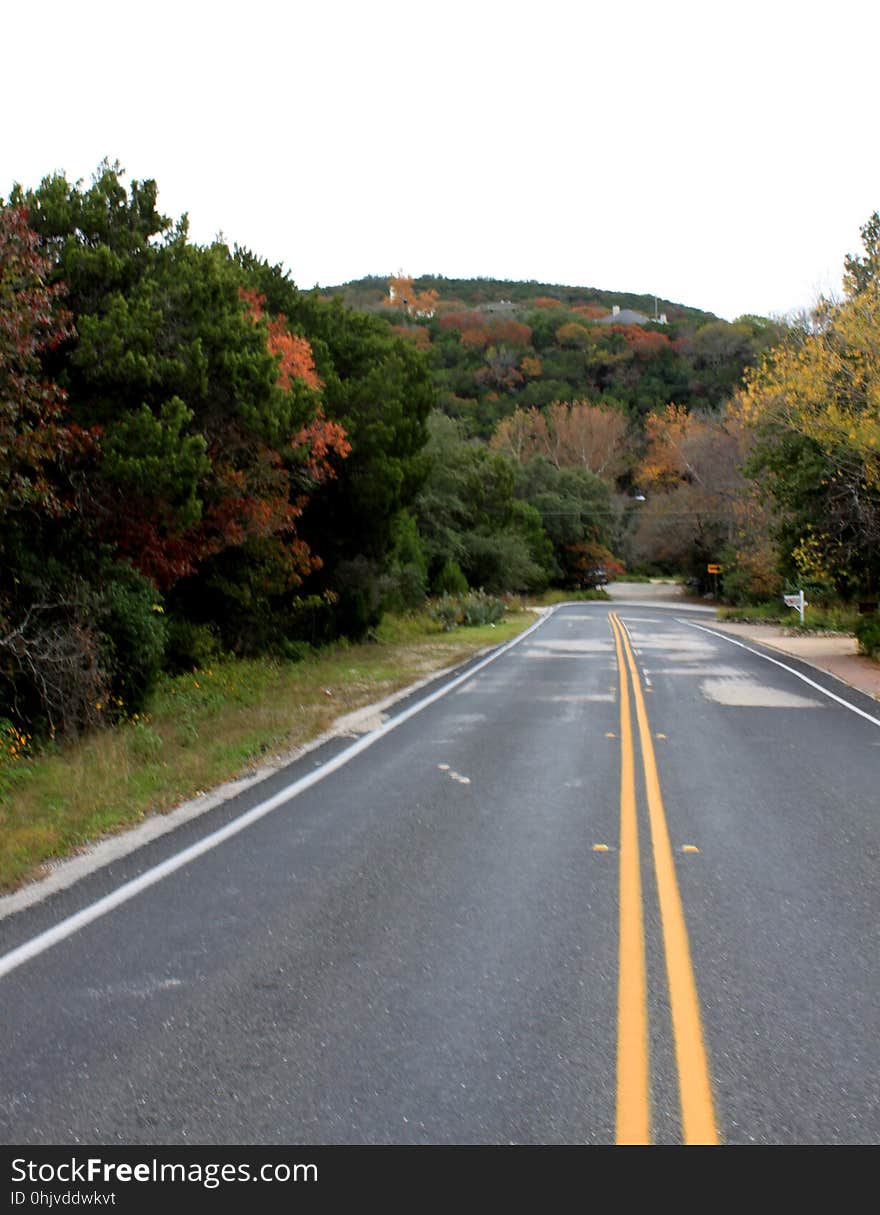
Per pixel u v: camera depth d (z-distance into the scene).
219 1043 4.79
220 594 23.88
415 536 45.41
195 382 16.75
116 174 17.27
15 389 12.80
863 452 24.25
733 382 116.19
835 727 15.35
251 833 8.87
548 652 30.14
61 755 13.07
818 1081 4.45
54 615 15.01
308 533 29.44
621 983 5.54
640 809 9.76
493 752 12.99
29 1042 4.79
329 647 29.70
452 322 147.50
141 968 5.74
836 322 24.34
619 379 125.50
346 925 6.48
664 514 80.25
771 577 57.47
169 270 17.48
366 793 10.54
